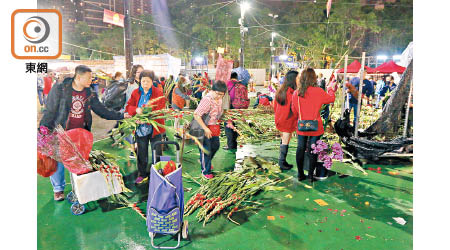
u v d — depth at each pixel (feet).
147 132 12.08
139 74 12.84
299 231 8.84
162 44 77.25
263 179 12.67
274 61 60.54
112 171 10.38
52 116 9.50
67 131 9.71
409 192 11.68
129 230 8.93
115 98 13.62
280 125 13.98
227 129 17.71
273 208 10.37
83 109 10.25
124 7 17.81
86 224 9.24
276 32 80.59
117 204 10.66
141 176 12.50
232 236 8.57
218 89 12.09
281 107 13.60
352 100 23.17
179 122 18.33
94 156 10.72
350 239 8.39
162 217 7.71
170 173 7.95
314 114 12.18
